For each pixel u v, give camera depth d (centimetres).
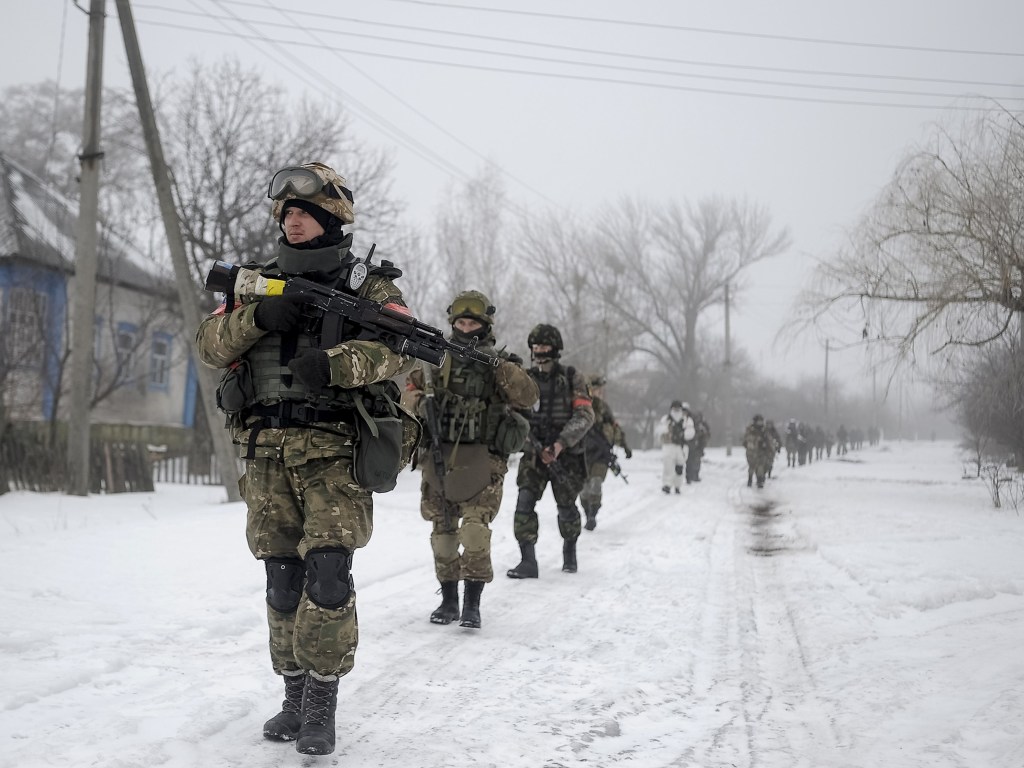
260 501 329
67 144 4428
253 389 324
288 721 337
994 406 1608
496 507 580
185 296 1416
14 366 1773
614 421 1180
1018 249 1389
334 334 321
